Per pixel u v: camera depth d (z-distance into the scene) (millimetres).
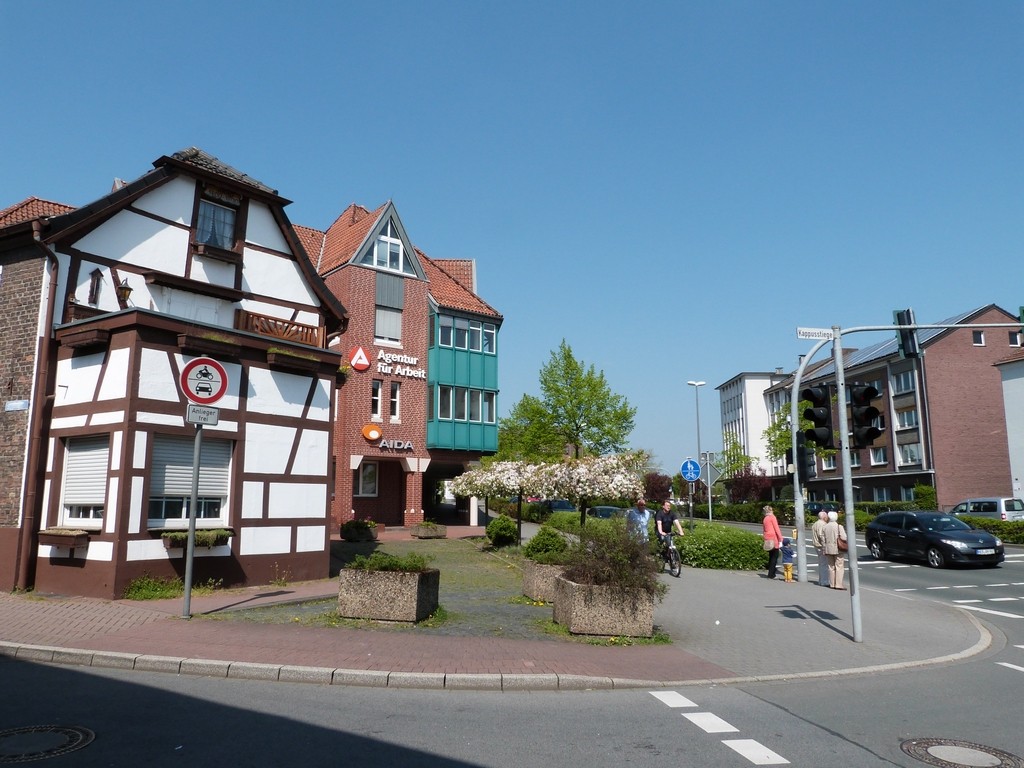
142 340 12406
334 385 15742
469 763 5293
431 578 11008
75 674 7691
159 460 12641
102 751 5336
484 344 32625
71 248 13844
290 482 14570
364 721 6254
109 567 11844
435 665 8031
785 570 17812
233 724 6051
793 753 5688
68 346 13148
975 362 46500
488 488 22297
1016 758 5637
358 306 29016
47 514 12859
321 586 13836
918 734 6238
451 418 30906
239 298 16625
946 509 44562
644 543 10469
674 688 7828
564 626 10508
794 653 9617
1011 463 38812
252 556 13766
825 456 54375
